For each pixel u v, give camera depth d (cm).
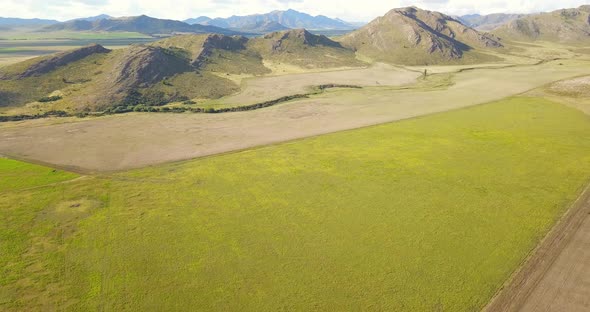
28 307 2566
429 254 3153
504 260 3086
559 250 3209
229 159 5206
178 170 4831
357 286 2792
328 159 5175
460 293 2731
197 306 2600
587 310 2592
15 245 3225
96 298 2653
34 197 4075
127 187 4338
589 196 4109
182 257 3091
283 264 3020
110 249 3186
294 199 4050
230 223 3591
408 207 3891
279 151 5512
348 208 3869
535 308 2612
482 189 4278
